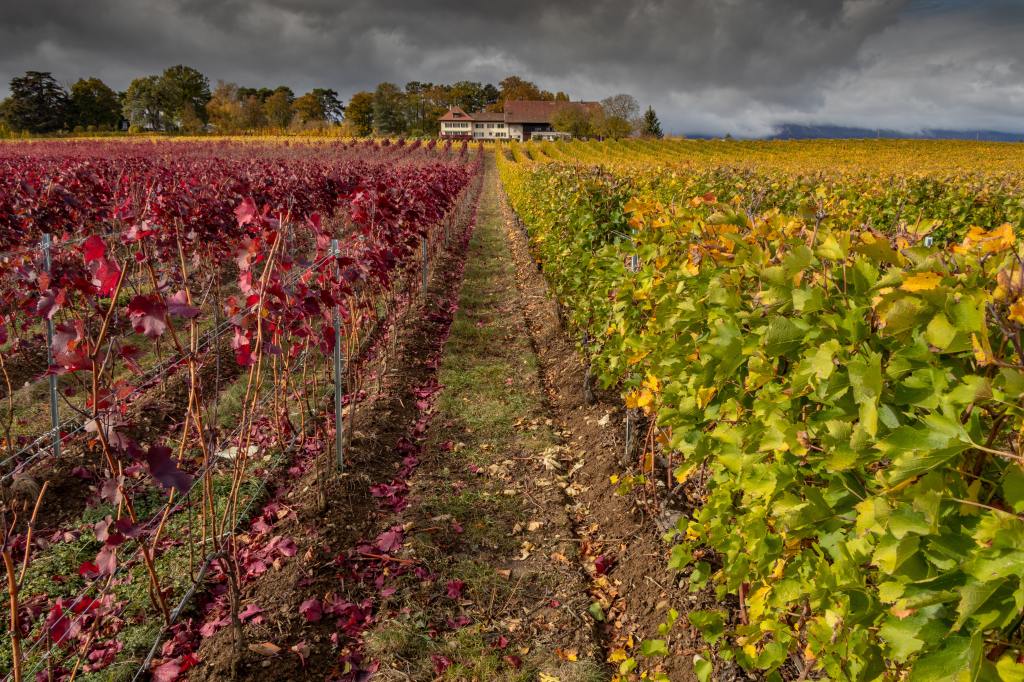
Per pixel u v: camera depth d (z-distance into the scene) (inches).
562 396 243.9
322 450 187.9
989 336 53.2
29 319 277.7
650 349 133.8
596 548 153.3
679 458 167.8
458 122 5014.8
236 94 4040.4
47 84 3909.9
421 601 133.5
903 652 48.3
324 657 120.2
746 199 399.5
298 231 489.7
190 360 117.0
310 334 171.5
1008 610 42.5
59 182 367.2
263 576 139.3
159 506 163.6
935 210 388.5
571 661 119.2
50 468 170.7
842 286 71.7
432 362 281.3
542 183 502.6
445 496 173.8
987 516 43.7
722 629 90.7
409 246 327.0
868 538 59.0
